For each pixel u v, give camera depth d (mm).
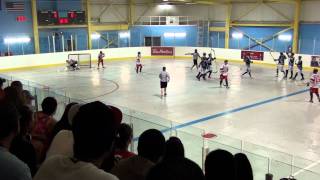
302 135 11961
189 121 13492
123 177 2582
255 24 31891
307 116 14266
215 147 7547
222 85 20781
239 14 33062
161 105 15992
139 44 35594
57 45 30906
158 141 2672
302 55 26984
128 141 3684
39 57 28125
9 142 2152
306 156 10055
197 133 10320
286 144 11078
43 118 4527
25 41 28875
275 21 30891
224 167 2289
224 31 34094
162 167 1364
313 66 26391
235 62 30969
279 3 30406
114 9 34469
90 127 1658
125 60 32781
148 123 8102
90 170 1657
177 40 35312
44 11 29266
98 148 1683
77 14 31219
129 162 2635
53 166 1732
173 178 1326
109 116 1717
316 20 28469
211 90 19344
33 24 29000
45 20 29391
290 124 13188
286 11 30109
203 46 35281
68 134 2639
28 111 3934
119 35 34781
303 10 29062
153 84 20969
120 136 3613
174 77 23516
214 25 34844
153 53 34562
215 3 32656
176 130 7965
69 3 31062
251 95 18109
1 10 27203
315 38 28672
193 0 31328
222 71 19828
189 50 33531
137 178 2551
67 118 3740
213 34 34938
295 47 29609
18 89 5305
